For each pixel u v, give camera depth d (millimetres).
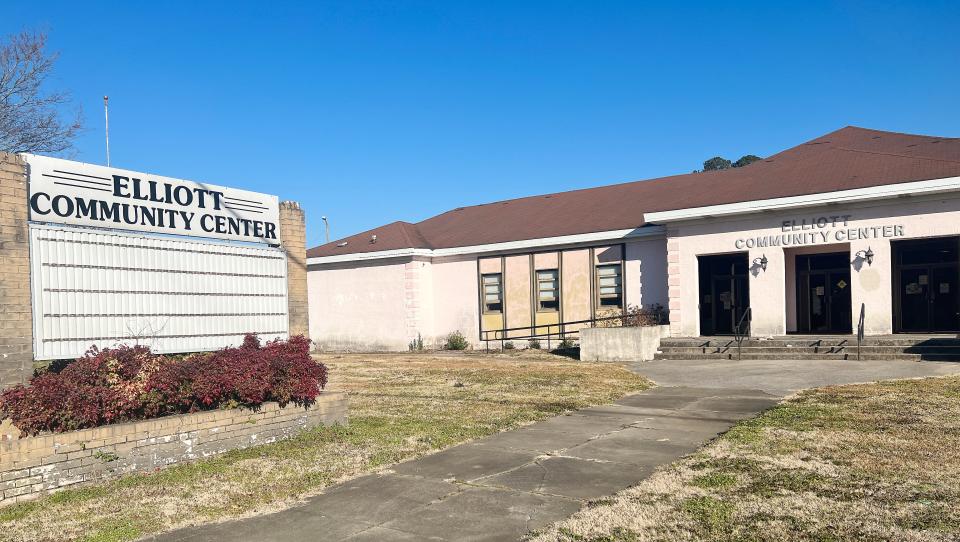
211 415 9055
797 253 22375
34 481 7320
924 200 18312
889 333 18656
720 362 18094
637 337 20031
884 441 8617
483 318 27844
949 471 7230
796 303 22703
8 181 8398
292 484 7637
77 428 7910
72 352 9109
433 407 12523
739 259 22828
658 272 23750
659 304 23656
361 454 8922
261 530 6211
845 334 20078
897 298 19594
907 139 25547
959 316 18531
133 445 8172
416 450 9078
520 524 6168
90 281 9375
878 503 6285
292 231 12750
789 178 21922
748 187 22109
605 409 12102
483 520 6309
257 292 11898
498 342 27281
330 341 30734
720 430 9977
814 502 6379
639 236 23812
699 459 8148
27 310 8523
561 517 6320
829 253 22281
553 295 26156
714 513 6176
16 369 8383
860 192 18781
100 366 8617
